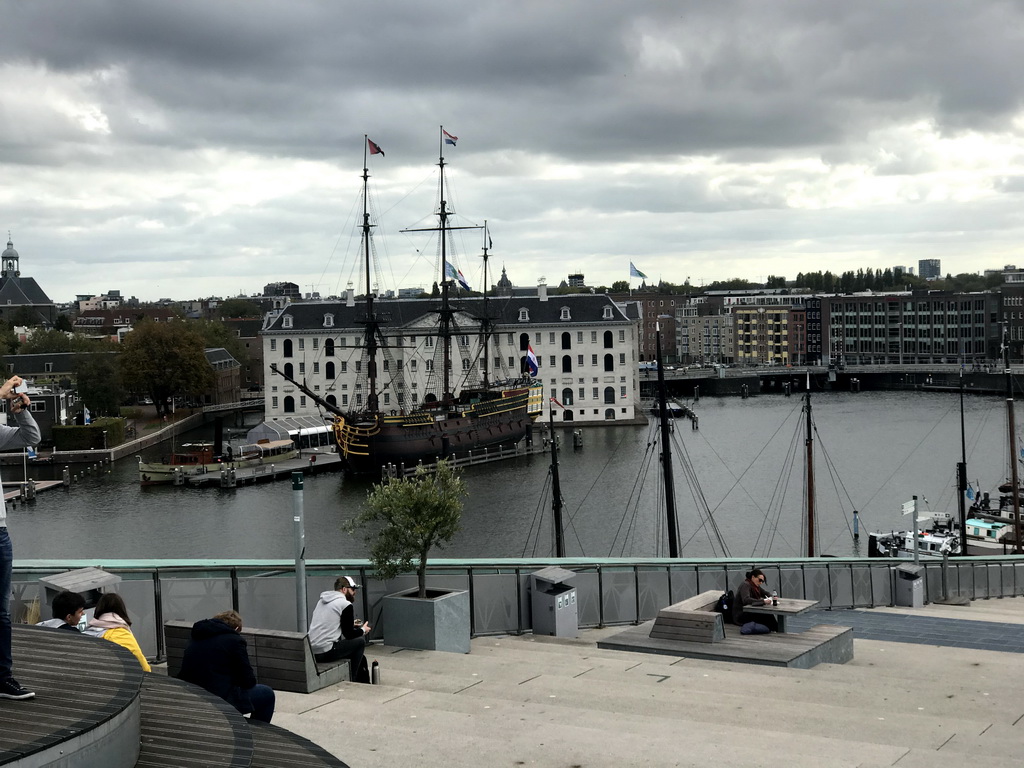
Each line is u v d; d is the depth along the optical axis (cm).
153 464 13462
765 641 2519
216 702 1056
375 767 1359
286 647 1847
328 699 1778
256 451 14512
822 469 13262
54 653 1030
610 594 3256
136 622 2166
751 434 17488
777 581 3916
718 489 11825
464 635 2580
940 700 2066
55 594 2042
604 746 1458
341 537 9581
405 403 19288
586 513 10469
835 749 1485
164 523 10431
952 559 5025
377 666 2050
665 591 3419
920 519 8975
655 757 1413
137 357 19662
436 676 2108
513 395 16262
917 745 1636
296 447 16025
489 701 1781
